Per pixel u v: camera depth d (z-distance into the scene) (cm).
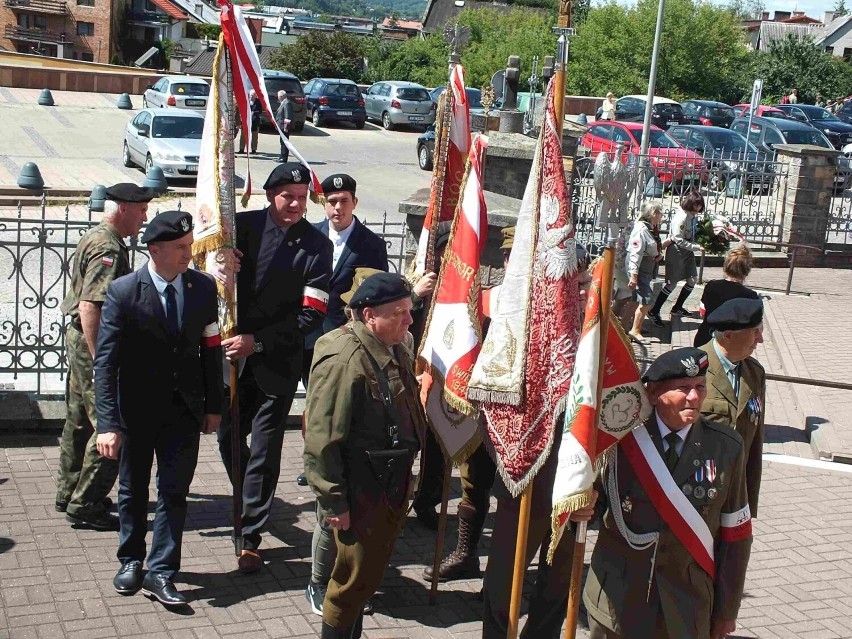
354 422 452
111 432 511
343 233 655
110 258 563
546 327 429
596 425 389
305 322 576
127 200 573
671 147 2323
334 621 464
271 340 573
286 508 646
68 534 583
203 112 2559
